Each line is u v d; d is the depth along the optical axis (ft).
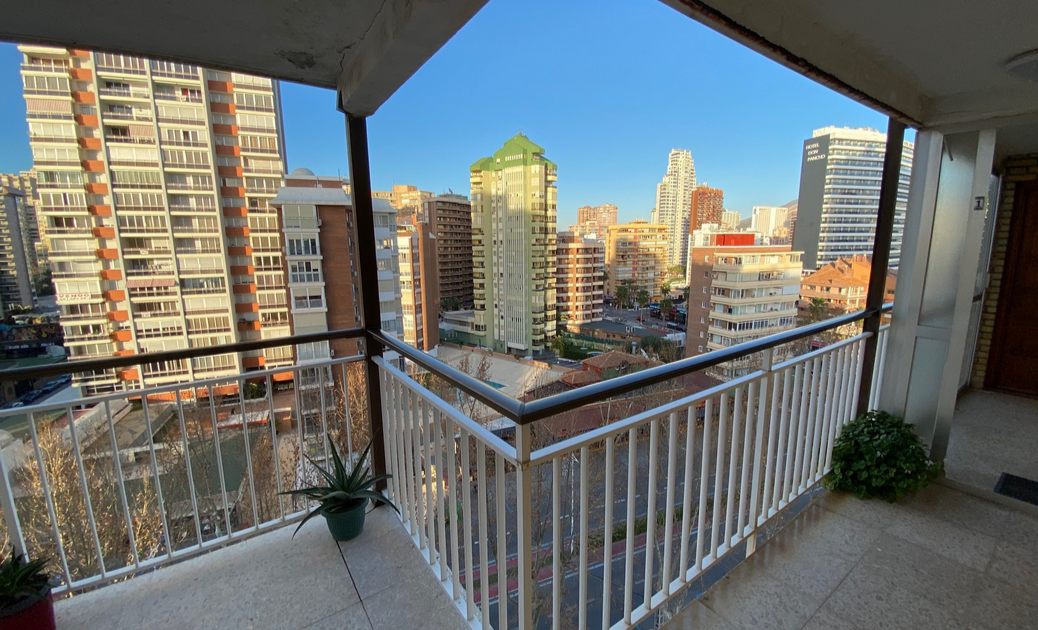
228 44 4.92
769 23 4.08
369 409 6.91
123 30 4.54
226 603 4.97
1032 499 6.75
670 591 4.75
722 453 5.11
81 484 4.96
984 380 11.26
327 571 5.45
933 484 7.39
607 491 4.03
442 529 5.00
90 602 4.94
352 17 4.40
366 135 6.28
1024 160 10.00
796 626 4.68
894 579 5.32
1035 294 10.36
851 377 7.63
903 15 4.24
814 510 6.77
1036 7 3.99
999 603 4.93
